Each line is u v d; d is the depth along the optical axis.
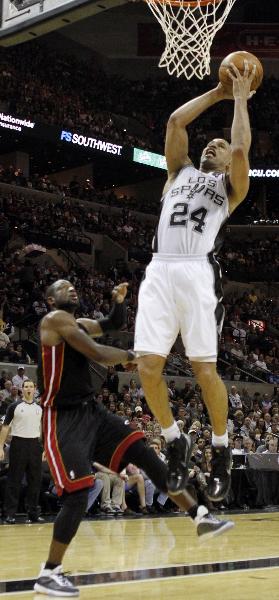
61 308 4.38
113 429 4.26
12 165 27.64
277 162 29.92
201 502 11.12
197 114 3.88
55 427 4.19
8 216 23.31
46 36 30.05
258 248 29.73
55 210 25.52
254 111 31.45
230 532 8.01
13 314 18.16
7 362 15.57
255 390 20.02
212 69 31.06
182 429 11.91
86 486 4.08
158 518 10.03
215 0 6.19
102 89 30.56
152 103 31.70
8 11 7.43
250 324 24.64
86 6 6.72
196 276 3.61
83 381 4.27
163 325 3.62
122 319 4.58
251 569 4.97
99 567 5.11
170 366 18.81
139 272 24.64
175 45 6.20
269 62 32.03
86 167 29.78
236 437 13.03
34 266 21.20
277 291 28.03
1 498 9.72
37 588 3.93
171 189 3.82
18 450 8.96
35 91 27.30
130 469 10.85
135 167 29.64
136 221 28.73
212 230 3.69
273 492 12.60
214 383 3.60
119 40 31.80
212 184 3.74
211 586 4.15
